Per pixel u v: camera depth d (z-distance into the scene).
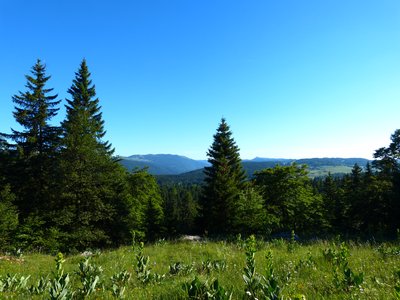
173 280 6.48
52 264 11.74
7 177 30.39
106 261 11.32
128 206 31.00
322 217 38.22
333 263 6.99
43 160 31.17
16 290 6.02
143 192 41.75
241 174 46.38
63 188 26.39
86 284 5.39
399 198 34.06
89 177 26.66
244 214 30.09
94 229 27.73
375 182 38.88
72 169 26.03
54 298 4.22
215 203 34.12
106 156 30.14
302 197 36.03
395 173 35.53
